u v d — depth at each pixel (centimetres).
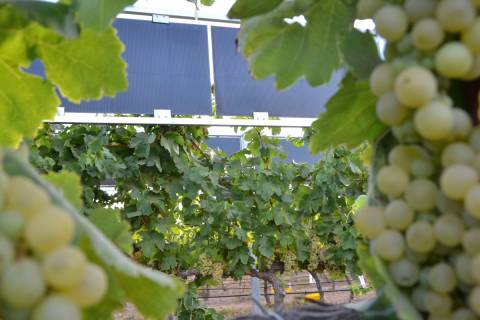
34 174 42
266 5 72
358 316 49
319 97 263
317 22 75
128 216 281
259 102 256
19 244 34
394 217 48
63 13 57
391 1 53
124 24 250
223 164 312
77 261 33
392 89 50
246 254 312
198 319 308
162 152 289
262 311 49
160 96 246
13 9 60
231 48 262
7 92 70
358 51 57
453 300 47
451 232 46
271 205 325
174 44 254
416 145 49
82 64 69
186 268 316
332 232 336
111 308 51
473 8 47
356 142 66
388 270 49
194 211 303
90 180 280
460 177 44
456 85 51
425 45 48
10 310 33
